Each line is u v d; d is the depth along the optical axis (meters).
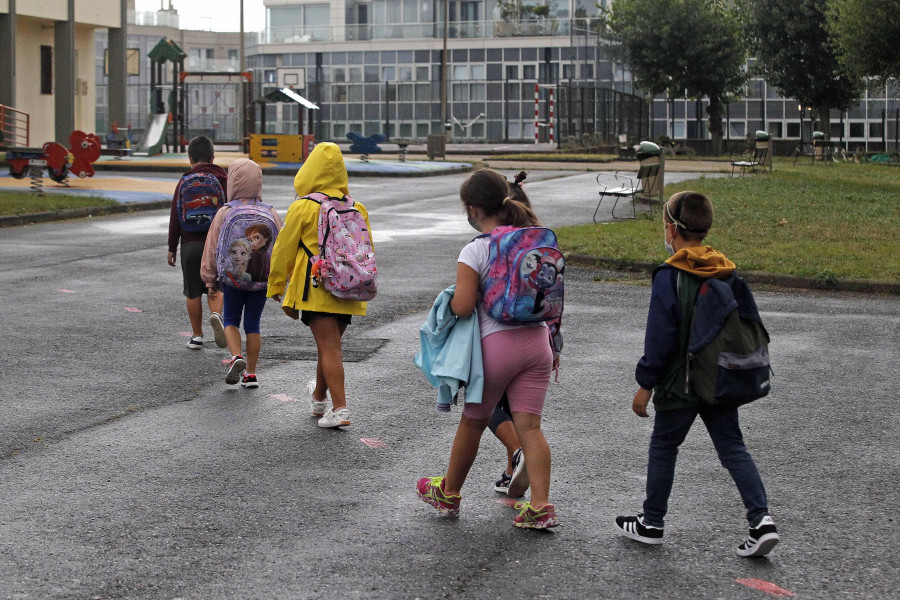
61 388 7.67
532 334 4.97
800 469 6.04
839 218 19.06
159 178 30.33
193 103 59.97
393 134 66.31
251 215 7.61
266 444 6.41
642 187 21.22
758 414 7.20
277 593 4.30
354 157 44.75
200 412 7.12
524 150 51.69
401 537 4.94
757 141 34.84
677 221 4.73
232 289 7.76
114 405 7.25
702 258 4.64
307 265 6.66
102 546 4.79
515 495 5.46
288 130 68.12
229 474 5.84
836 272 12.86
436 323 4.98
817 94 53.25
